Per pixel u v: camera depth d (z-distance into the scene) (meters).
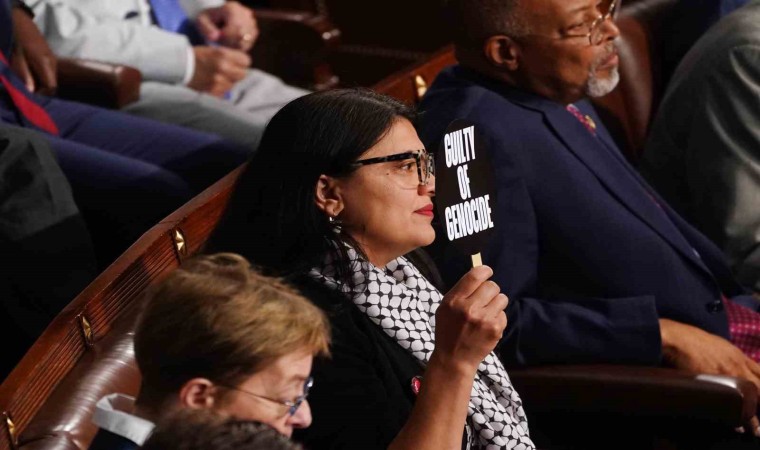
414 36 18.19
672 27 13.88
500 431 7.11
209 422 3.73
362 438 6.25
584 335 9.25
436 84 10.07
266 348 4.54
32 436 6.04
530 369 9.19
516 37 9.59
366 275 6.64
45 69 12.77
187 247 7.98
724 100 11.43
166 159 12.26
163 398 4.64
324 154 6.41
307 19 16.55
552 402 9.05
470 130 6.64
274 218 6.45
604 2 9.65
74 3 14.62
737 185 11.30
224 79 14.70
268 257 6.49
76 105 12.98
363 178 6.47
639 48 13.45
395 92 11.34
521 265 9.32
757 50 11.34
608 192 9.84
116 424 4.76
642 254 9.77
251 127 13.95
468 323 5.92
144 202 11.22
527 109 9.70
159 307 4.64
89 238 10.31
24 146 10.12
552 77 9.69
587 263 9.65
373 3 18.28
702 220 11.63
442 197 6.56
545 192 9.54
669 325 9.68
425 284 7.08
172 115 13.95
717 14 13.55
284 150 6.46
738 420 8.55
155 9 15.30
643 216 9.90
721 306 10.12
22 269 9.99
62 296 10.09
